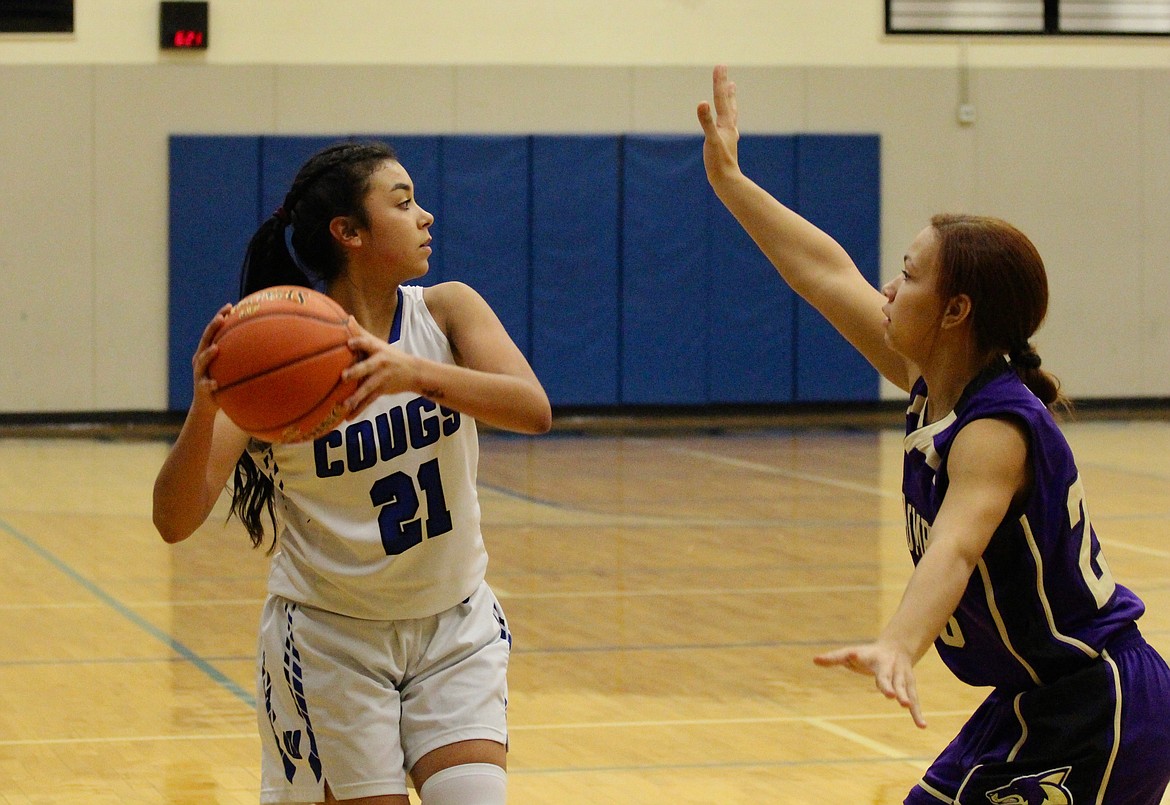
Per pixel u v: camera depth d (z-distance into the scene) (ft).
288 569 12.34
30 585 35.22
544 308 74.33
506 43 74.90
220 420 12.07
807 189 76.38
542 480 54.13
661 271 74.79
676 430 71.87
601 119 75.51
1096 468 56.75
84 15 72.23
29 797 19.54
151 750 21.85
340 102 73.92
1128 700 10.84
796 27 76.59
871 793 19.62
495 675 12.23
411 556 12.00
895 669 9.29
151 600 33.55
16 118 72.08
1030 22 78.13
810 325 75.92
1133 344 79.51
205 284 72.74
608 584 35.19
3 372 72.28
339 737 11.98
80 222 72.54
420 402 11.94
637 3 75.51
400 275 12.21
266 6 73.31
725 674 26.58
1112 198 79.00
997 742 11.34
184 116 73.00
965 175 77.97
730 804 19.15
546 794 19.56
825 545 40.50
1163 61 79.15
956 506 10.41
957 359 11.18
